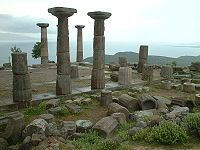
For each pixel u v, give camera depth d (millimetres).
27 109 13727
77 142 9523
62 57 15805
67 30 15891
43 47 31203
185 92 18625
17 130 10836
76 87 18250
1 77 22203
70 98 16000
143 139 9211
